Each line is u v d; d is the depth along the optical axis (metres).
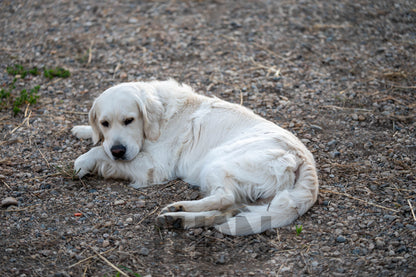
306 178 6.23
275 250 5.63
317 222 6.09
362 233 5.83
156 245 5.71
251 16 12.30
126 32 11.72
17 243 5.62
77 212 6.28
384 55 10.71
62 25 12.21
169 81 7.66
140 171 6.90
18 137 8.09
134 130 6.84
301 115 8.72
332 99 9.19
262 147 6.42
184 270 5.30
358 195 6.63
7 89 9.71
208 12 12.53
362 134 8.13
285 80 9.83
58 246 5.64
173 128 7.14
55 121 8.63
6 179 6.95
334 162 7.42
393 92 9.36
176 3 12.99
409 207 6.27
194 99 7.40
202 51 10.91
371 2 12.83
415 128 8.20
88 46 11.27
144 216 6.23
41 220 6.09
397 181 6.89
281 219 5.99
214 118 7.10
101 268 5.34
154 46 11.12
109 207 6.40
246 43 11.21
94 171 7.13
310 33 11.60
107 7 12.88
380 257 5.38
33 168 7.25
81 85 9.86
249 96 9.29
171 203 6.50
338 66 10.34
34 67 10.55
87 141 8.05
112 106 6.69
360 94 9.31
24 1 13.45
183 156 7.10
